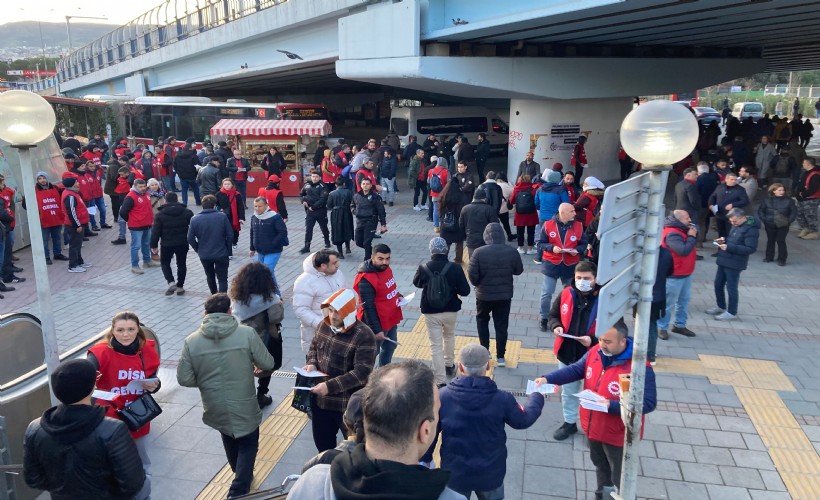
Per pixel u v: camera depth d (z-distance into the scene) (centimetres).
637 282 336
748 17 1321
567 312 584
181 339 873
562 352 592
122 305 1026
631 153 325
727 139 2595
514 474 552
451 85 1736
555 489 531
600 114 2156
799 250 1288
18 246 1394
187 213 1053
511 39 1678
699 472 552
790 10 1215
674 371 744
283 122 2098
